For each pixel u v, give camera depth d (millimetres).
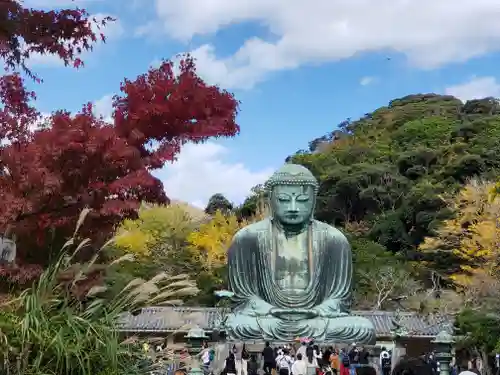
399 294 65688
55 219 14344
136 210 15500
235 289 34938
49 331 11906
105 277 15148
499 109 118125
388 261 70938
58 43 14438
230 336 32969
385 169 95375
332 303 33969
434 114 123938
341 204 96062
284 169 35594
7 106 15148
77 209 14547
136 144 15781
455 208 69062
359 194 93438
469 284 53969
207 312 44781
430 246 67062
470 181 77875
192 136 15836
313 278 34375
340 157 105312
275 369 29703
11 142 14750
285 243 35062
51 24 14227
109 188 14578
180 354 14445
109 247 15695
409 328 51625
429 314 52500
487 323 41625
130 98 15688
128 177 14680
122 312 13258
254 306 34000
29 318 11797
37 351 11805
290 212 34750
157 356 13664
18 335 11773
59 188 14016
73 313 12562
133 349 13273
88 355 11758
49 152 14188
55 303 12773
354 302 65000
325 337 32562
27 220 14320
